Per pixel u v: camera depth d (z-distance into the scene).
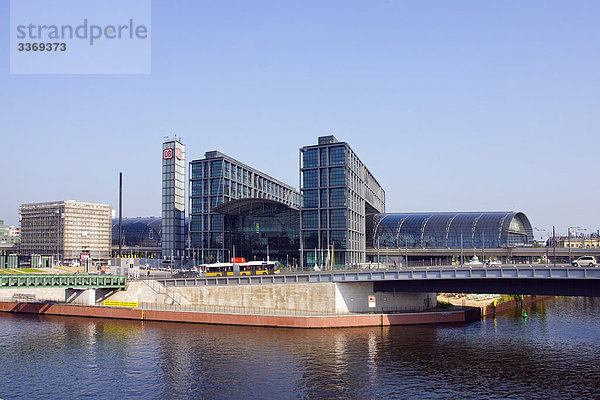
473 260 134.50
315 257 164.12
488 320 104.00
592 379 60.06
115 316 106.19
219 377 61.16
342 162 164.62
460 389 56.50
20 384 59.34
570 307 132.88
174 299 108.19
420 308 104.31
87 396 55.12
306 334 85.62
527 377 60.88
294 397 54.09
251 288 102.19
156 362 68.06
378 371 63.06
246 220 176.38
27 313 115.38
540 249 175.12
